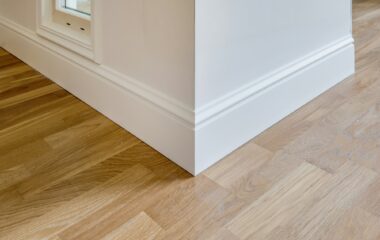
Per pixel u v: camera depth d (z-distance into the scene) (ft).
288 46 4.09
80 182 3.26
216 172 3.36
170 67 3.28
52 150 3.74
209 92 3.28
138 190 3.15
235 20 3.30
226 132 3.53
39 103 4.73
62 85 5.16
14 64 6.06
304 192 3.06
